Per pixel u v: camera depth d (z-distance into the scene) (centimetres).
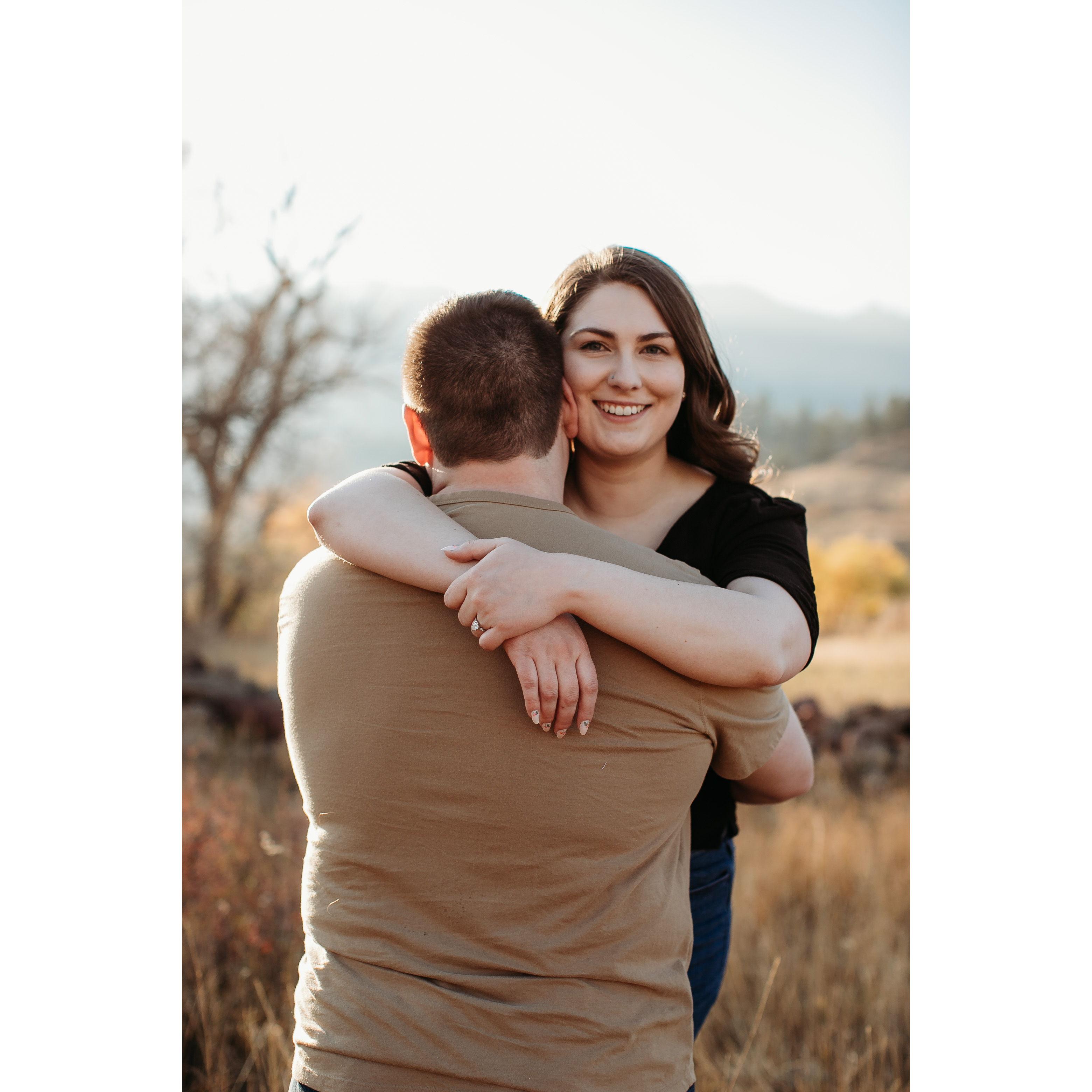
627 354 144
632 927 103
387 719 103
